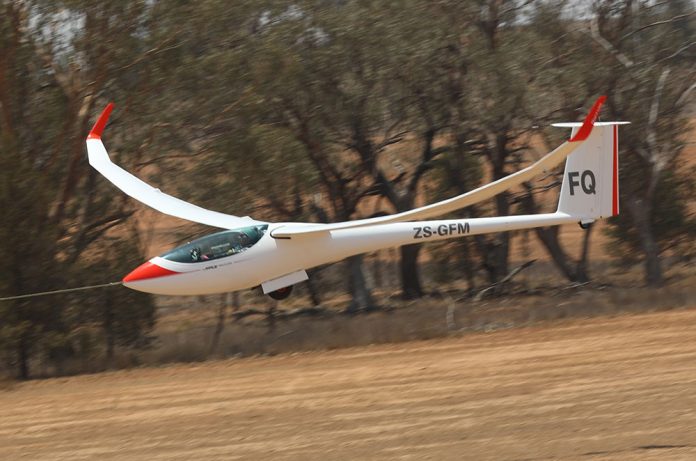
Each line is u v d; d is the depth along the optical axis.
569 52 96.19
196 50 82.69
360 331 71.06
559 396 41.75
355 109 93.12
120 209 77.44
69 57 74.44
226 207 79.00
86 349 66.19
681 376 45.00
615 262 110.81
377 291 113.06
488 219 50.38
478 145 102.00
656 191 103.38
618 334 61.97
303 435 36.91
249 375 54.72
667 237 104.75
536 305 84.12
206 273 45.34
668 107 97.00
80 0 72.19
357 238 48.16
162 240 87.81
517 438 34.84
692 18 98.19
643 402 39.59
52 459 35.56
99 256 72.88
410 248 103.88
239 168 79.00
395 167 102.56
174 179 81.81
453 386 45.53
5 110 71.38
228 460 33.88
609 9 96.25
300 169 81.25
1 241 62.00
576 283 101.00
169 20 76.31
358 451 34.19
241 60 83.06
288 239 46.47
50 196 66.56
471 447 33.97
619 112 96.06
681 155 108.44
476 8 95.94
